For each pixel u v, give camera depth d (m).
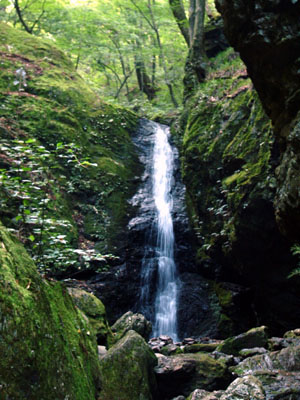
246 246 6.64
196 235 9.01
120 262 8.43
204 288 8.52
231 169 7.09
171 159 11.24
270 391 3.46
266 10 3.97
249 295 7.71
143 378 3.43
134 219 9.32
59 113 10.25
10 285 1.70
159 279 8.80
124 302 8.07
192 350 5.39
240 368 4.33
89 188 9.35
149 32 17.12
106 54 16.12
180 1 13.21
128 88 21.03
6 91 10.22
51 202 8.00
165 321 8.27
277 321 7.11
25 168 3.73
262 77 4.46
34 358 1.64
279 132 4.50
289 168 3.94
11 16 16.31
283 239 6.23
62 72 12.13
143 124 12.44
